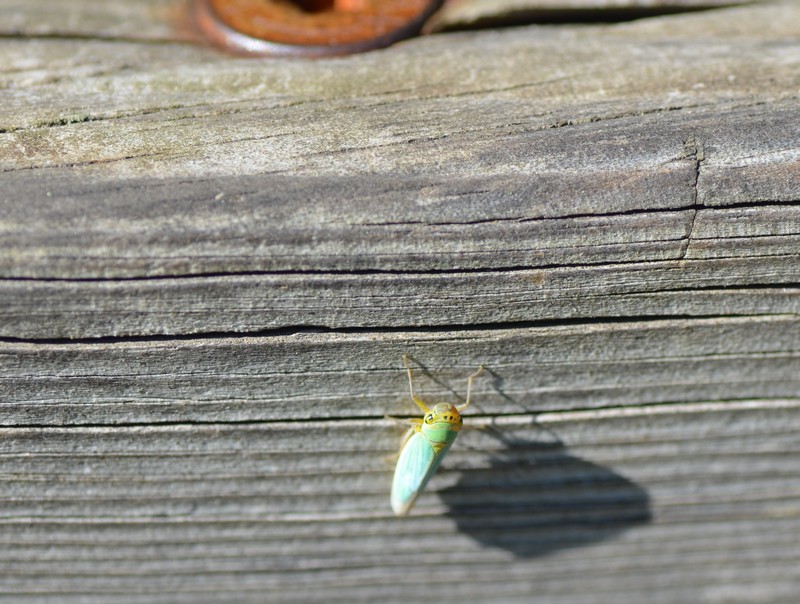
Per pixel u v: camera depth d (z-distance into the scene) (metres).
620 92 0.08
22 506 0.08
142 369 0.08
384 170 0.08
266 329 0.08
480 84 0.08
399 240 0.08
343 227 0.08
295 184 0.08
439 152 0.08
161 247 0.08
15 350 0.08
